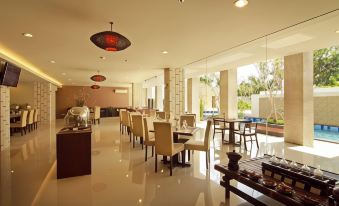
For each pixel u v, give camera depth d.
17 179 3.42
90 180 3.37
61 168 3.47
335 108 8.61
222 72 9.10
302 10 2.95
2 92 5.76
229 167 2.73
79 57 6.00
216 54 5.74
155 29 3.67
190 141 4.34
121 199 2.74
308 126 5.96
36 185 3.17
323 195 1.98
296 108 6.06
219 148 5.52
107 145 5.98
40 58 6.09
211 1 2.65
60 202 2.65
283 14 3.08
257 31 3.82
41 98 11.70
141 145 5.90
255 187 2.27
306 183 2.13
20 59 6.23
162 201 2.69
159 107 14.88
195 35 4.03
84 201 2.67
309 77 5.99
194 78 11.53
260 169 2.75
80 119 4.02
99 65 7.39
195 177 3.51
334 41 4.74
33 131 8.70
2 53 5.25
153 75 10.34
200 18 3.20
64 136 3.48
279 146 5.78
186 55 5.82
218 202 2.67
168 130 3.58
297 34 4.16
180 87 8.23
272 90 8.61
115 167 4.03
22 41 4.34
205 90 12.86
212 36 4.09
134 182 3.29
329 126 8.91
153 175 3.60
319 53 9.18
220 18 3.20
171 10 2.91
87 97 17.03
